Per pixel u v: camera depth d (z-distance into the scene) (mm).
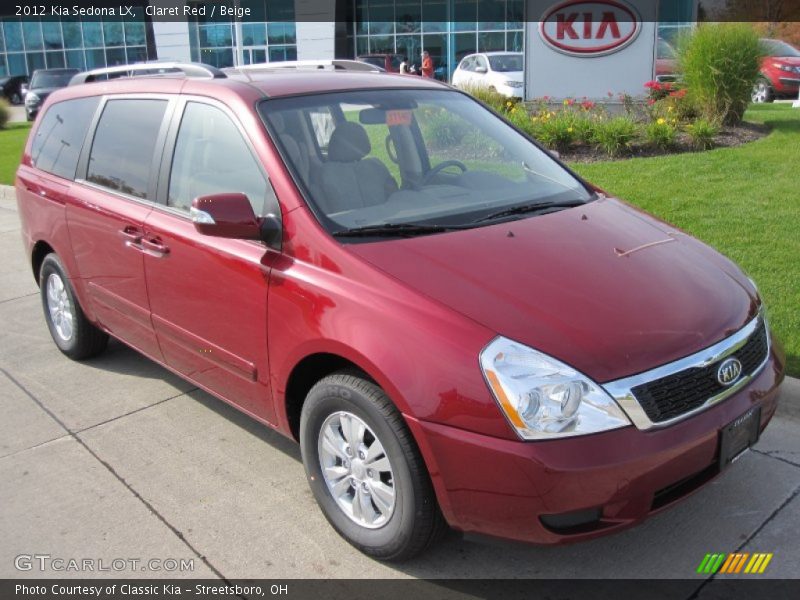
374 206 3520
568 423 2621
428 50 31109
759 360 3158
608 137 10172
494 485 2666
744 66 11125
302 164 3516
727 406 2893
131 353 5562
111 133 4602
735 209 7395
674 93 11938
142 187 4238
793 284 5484
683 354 2811
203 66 4227
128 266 4270
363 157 3742
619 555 3195
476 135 4266
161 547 3361
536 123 10992
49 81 26266
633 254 3344
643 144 10438
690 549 3209
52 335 5566
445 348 2748
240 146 3668
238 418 4508
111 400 4801
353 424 3115
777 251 6180
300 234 3299
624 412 2658
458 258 3125
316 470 3346
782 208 7332
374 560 3215
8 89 35938
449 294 2902
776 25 29578
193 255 3746
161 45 31047
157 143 4164
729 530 3311
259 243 3465
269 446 4172
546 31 14664
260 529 3457
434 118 4172
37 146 5434
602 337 2764
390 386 2830
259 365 3492
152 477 3904
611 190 8375
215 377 3861
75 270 4891
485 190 3867
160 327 4156
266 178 3506
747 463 3783
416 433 2781
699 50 11320
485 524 2754
